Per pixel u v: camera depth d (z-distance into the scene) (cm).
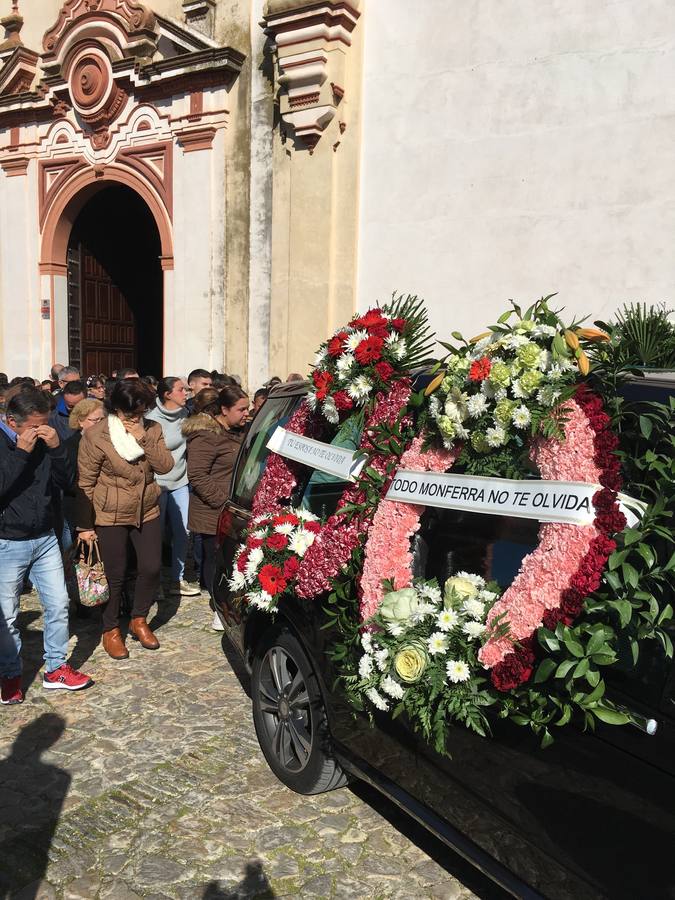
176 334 1199
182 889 279
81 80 1246
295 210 1040
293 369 1065
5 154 1366
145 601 508
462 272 927
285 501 373
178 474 621
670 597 202
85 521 478
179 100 1157
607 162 827
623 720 195
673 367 288
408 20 939
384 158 971
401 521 282
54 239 1345
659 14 785
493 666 226
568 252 857
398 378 317
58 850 300
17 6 1381
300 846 304
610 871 200
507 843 233
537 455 244
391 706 266
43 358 1378
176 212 1184
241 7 1098
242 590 358
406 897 276
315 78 980
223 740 389
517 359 247
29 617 568
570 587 213
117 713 415
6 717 408
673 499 206
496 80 884
